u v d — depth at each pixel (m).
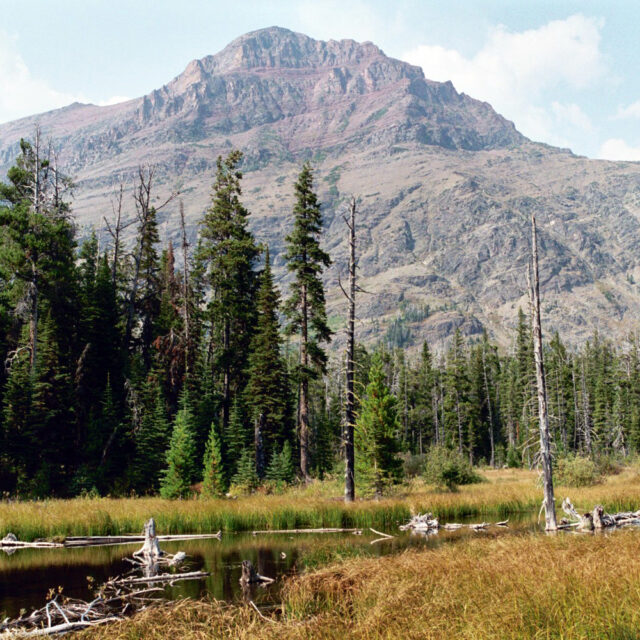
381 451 32.09
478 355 97.56
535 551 13.61
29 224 39.12
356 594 11.16
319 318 40.31
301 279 40.19
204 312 50.69
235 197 49.41
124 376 42.84
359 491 33.59
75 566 16.44
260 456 43.00
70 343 43.66
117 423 40.47
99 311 44.28
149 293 53.31
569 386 88.25
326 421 59.53
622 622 7.64
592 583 9.59
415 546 18.66
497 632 7.66
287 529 23.75
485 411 92.25
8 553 18.67
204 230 48.97
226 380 48.38
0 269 37.00
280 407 44.28
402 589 10.49
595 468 42.69
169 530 22.78
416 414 95.38
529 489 35.31
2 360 41.50
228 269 47.31
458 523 25.16
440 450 41.94
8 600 12.86
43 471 35.81
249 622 9.79
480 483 42.12
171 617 10.14
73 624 10.69
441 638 7.74
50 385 38.25
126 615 11.32
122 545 20.23
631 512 26.70
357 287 28.83
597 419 87.38
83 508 23.98
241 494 36.09
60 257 42.91
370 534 22.41
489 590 9.88
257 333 49.25
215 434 34.12
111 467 39.75
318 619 9.48
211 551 18.58
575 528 23.03
